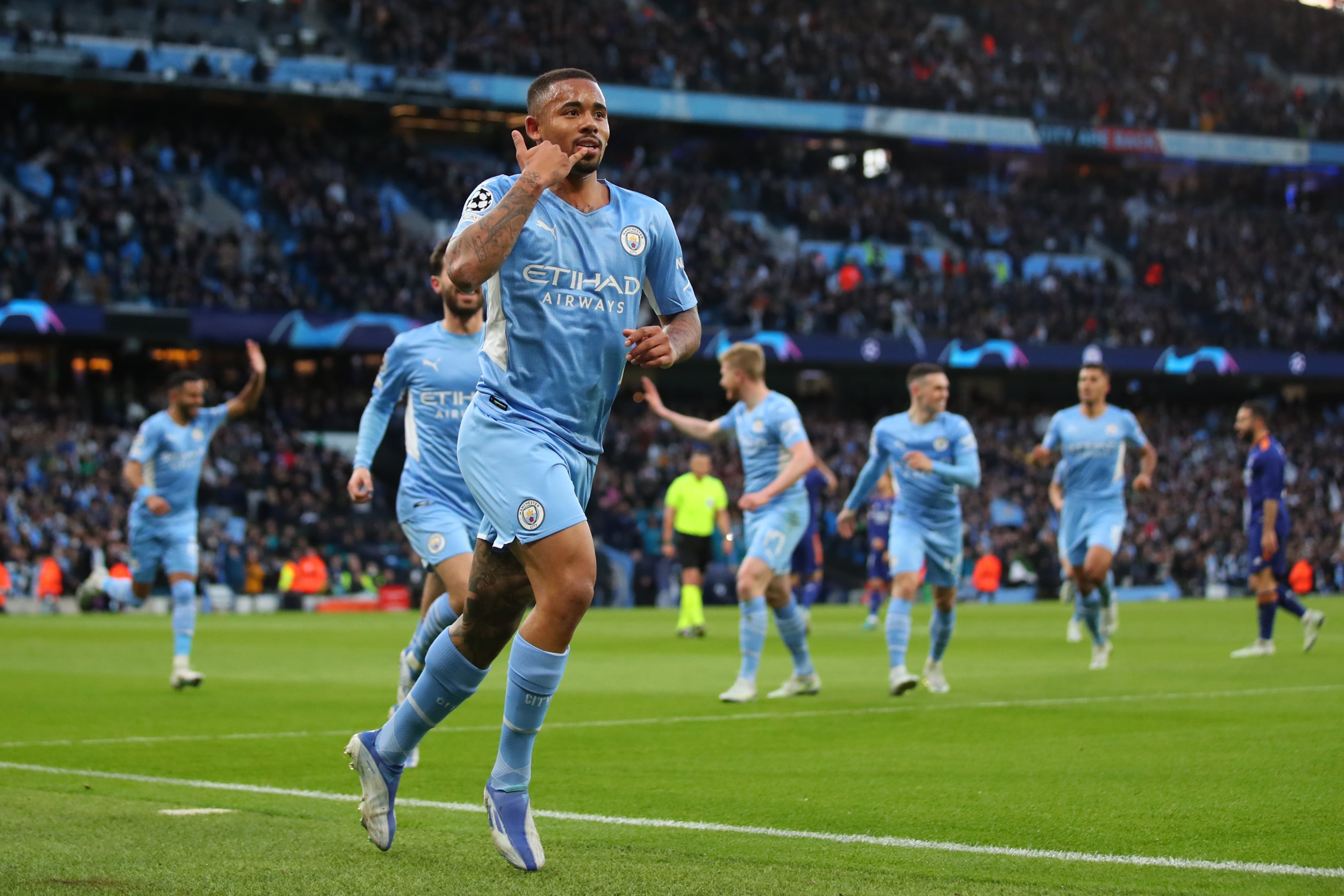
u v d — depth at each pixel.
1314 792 5.07
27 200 31.45
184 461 10.16
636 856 3.98
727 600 27.06
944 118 40.72
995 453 37.28
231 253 31.00
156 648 14.82
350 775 5.76
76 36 32.41
